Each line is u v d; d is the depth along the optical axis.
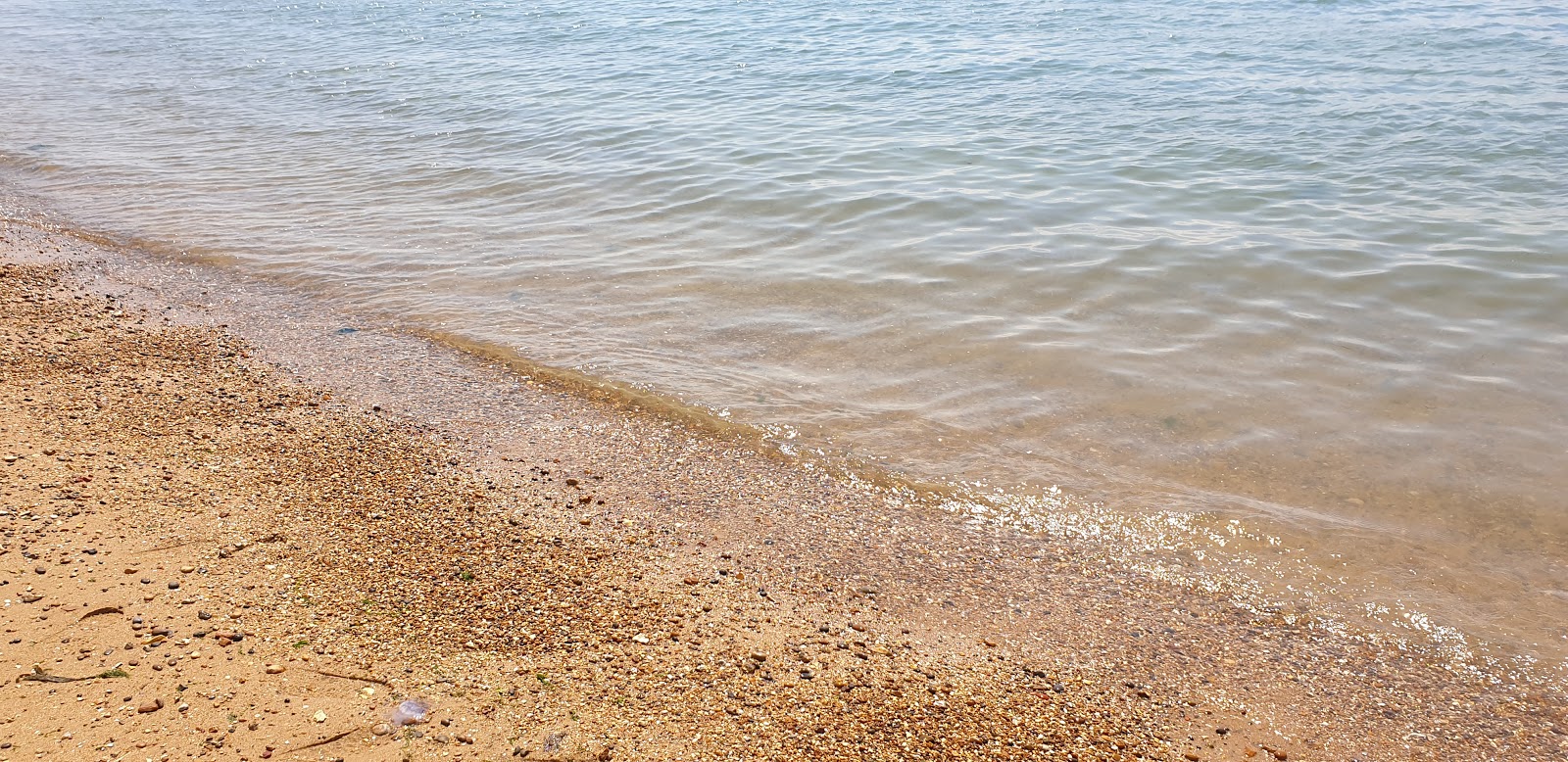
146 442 2.42
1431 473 2.37
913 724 1.70
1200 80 6.39
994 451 2.50
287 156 5.45
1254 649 1.92
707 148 5.22
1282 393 2.70
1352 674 1.87
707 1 10.59
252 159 5.40
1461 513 2.25
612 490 2.34
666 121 5.84
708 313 3.22
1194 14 8.74
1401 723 1.77
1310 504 2.30
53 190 4.78
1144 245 3.70
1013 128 5.46
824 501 2.32
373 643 1.79
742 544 2.17
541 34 9.22
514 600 1.94
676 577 2.04
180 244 3.94
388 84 7.34
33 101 7.12
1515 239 3.64
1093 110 5.79
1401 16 8.26
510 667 1.76
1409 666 1.89
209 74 8.06
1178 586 2.08
